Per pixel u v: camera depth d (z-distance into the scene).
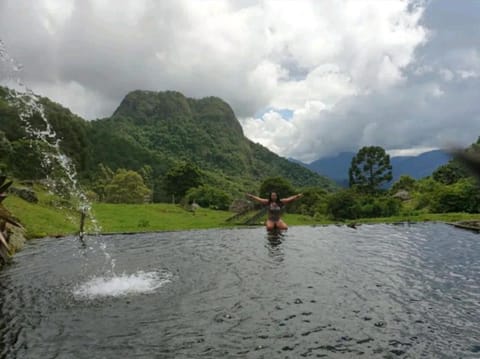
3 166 40.84
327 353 7.52
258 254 17.31
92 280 12.93
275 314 9.62
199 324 9.02
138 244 20.33
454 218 31.55
